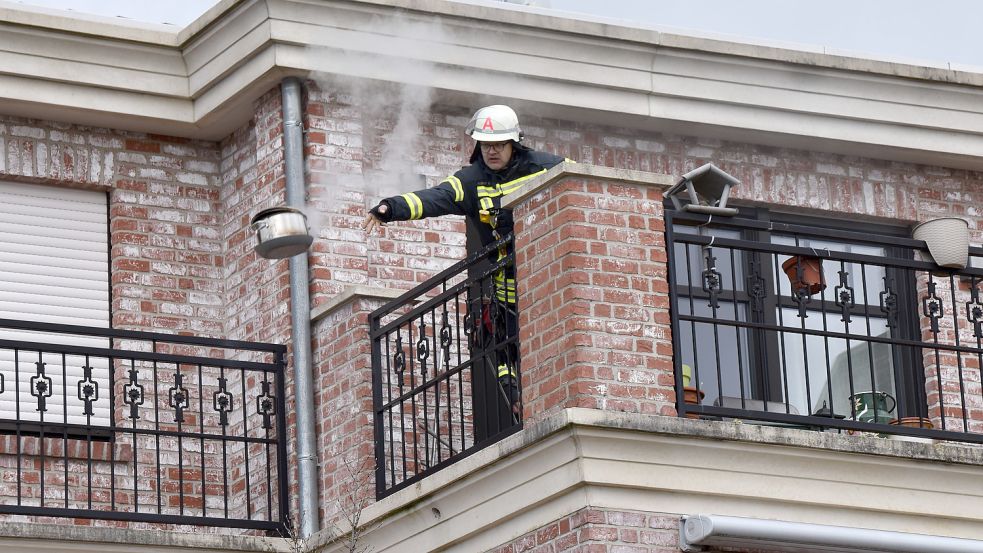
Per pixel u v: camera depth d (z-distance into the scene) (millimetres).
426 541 26906
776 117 34969
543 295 25594
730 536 24406
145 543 28547
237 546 29156
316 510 29953
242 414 32188
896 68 35406
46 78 32062
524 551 25188
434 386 29188
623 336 25156
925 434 27016
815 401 35000
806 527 24922
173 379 32688
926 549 25719
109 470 31812
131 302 32750
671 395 25281
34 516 30875
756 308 26828
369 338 29734
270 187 32062
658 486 24594
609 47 33469
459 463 26078
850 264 36094
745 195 35250
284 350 30922
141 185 33344
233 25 31938
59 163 32781
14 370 31984
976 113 36344
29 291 32375
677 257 34719
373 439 29312
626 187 25891
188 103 33188
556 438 24406
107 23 32406
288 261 31328
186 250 33375
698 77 34312
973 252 28172
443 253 32688
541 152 28391
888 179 36531
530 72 33031
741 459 25188
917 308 36031
